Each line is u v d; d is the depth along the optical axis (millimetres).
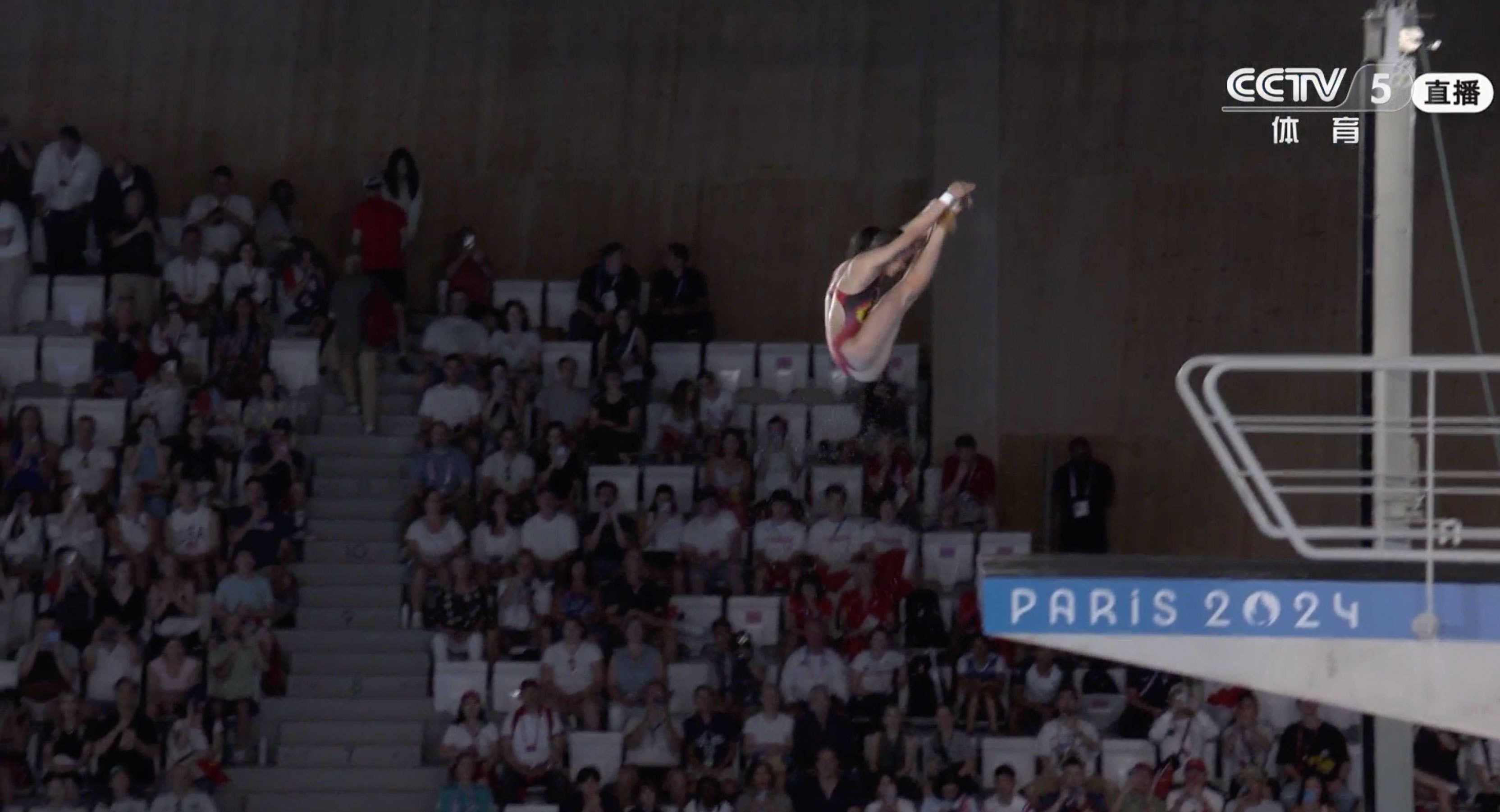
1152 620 9648
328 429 23750
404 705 20938
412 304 26547
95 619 20672
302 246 24812
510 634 21281
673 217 26703
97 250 25344
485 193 26781
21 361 23609
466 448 23047
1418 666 9500
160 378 22969
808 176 26594
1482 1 25281
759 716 20297
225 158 26812
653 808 19344
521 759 19859
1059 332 25344
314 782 20281
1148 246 25438
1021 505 25031
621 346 24422
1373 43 12383
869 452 23891
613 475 23266
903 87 26500
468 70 26984
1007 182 25641
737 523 22438
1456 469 24547
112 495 22234
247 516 21703
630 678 20719
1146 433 25172
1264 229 25375
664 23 26969
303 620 21719
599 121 26875
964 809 19375
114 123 26812
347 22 27031
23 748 19766
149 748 19859
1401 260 12078
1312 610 9570
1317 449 24906
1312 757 19922
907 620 21859
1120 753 20328
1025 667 21547
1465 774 20203
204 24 26969
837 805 19516
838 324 9977
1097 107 25703
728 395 24062
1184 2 25719
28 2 26906
